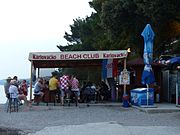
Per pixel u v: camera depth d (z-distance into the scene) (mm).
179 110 21078
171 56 31672
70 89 25422
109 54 25781
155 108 21609
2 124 16609
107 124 15609
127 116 19031
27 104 25688
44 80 28141
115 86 28969
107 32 32031
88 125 15445
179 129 14203
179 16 26453
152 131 13664
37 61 27359
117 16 28469
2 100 31250
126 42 34688
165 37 31203
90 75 47875
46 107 24266
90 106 25094
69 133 13523
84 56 25906
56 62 28969
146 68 22500
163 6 24453
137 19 28484
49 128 14906
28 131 14367
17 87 23812
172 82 27531
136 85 28219
